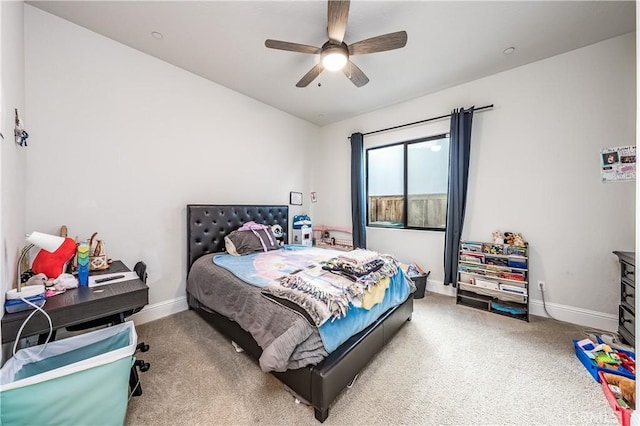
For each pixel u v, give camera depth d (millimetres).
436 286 3250
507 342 2039
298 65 2588
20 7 1627
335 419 1304
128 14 1886
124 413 1144
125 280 1584
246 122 3316
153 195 2477
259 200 3531
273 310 1500
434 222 3387
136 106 2340
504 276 2580
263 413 1346
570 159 2355
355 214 3877
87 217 2078
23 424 947
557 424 1285
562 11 1831
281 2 1770
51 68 1892
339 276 1806
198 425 1271
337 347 1447
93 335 1332
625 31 2061
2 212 1130
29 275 1440
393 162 3742
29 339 1541
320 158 4520
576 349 1857
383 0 1724
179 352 1899
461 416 1330
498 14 1858
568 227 2381
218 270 2215
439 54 2363
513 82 2623
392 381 1591
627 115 2115
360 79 2262
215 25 2006
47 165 1882
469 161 2904
